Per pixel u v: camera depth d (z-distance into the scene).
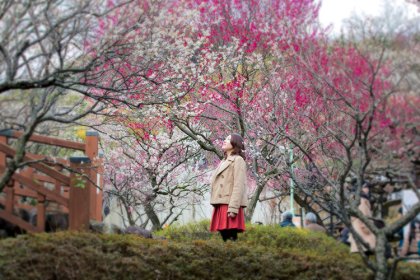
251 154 15.38
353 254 9.98
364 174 9.77
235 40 15.08
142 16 9.85
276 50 14.46
